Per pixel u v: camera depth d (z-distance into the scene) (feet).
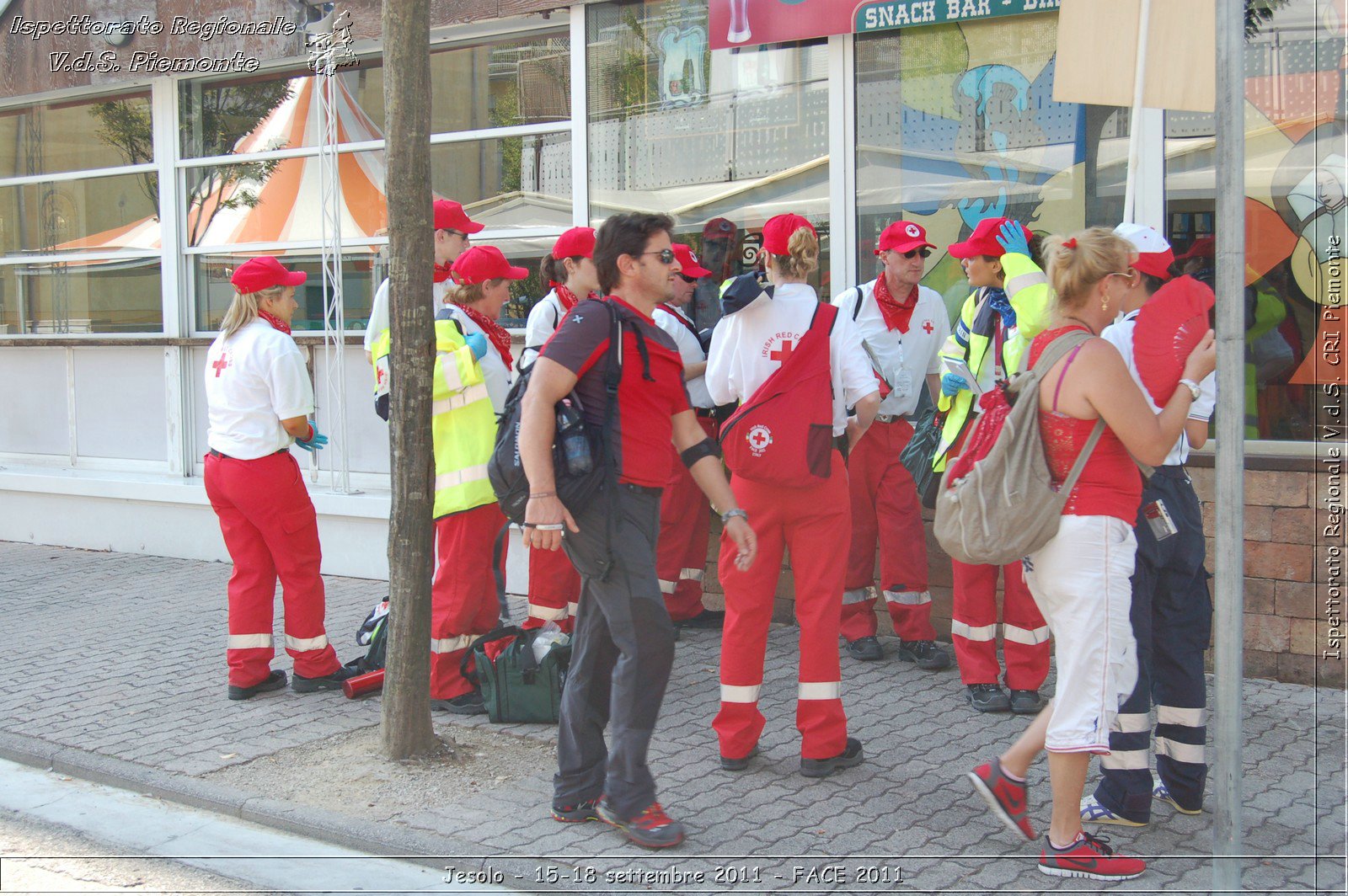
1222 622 11.05
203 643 22.17
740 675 15.26
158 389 31.30
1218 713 11.16
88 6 30.48
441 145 27.07
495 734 16.99
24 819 14.73
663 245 13.07
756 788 14.88
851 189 22.15
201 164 30.19
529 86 25.90
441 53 26.89
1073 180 20.39
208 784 15.28
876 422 19.53
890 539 19.70
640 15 24.09
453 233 19.53
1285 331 18.61
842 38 21.99
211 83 30.12
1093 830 13.52
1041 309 13.30
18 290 33.78
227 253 30.19
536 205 25.93
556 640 17.65
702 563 22.20
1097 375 11.60
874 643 20.20
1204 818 13.87
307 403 18.40
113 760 16.22
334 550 27.50
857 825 13.74
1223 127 10.45
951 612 20.95
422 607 15.89
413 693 15.93
